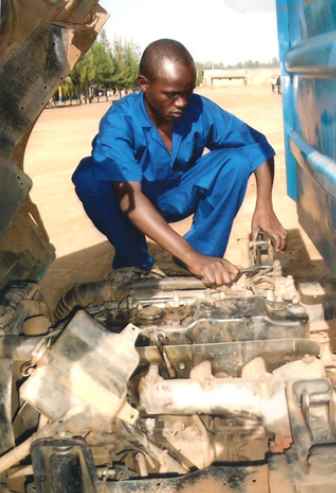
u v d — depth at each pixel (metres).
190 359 1.45
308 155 2.47
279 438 1.41
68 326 1.26
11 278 1.72
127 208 1.90
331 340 1.91
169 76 1.81
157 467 1.31
